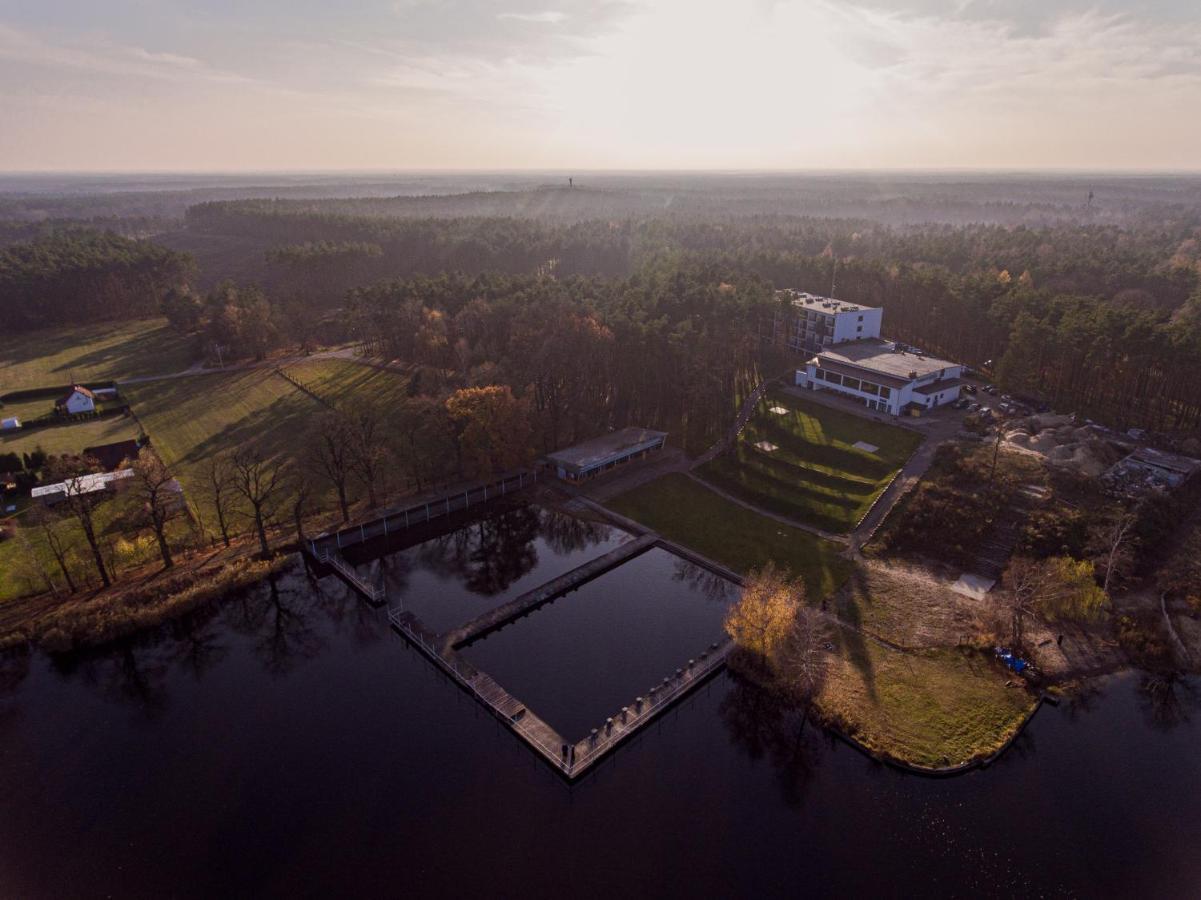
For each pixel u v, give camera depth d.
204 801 58.12
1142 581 81.56
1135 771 59.66
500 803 57.59
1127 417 118.25
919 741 61.72
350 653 77.81
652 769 61.19
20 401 154.88
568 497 108.81
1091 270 184.75
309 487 101.94
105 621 78.31
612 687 70.62
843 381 134.75
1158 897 49.38
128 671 75.56
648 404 136.25
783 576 78.81
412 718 67.50
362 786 59.38
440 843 53.94
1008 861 51.94
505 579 90.50
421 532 101.25
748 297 150.12
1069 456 101.62
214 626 83.19
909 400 124.69
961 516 90.69
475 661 74.56
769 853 52.84
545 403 127.56
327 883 50.84
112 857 53.31
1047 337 122.06
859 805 56.88
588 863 52.22
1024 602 71.81
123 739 65.44
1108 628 75.31
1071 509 89.25
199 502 107.00
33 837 55.09
